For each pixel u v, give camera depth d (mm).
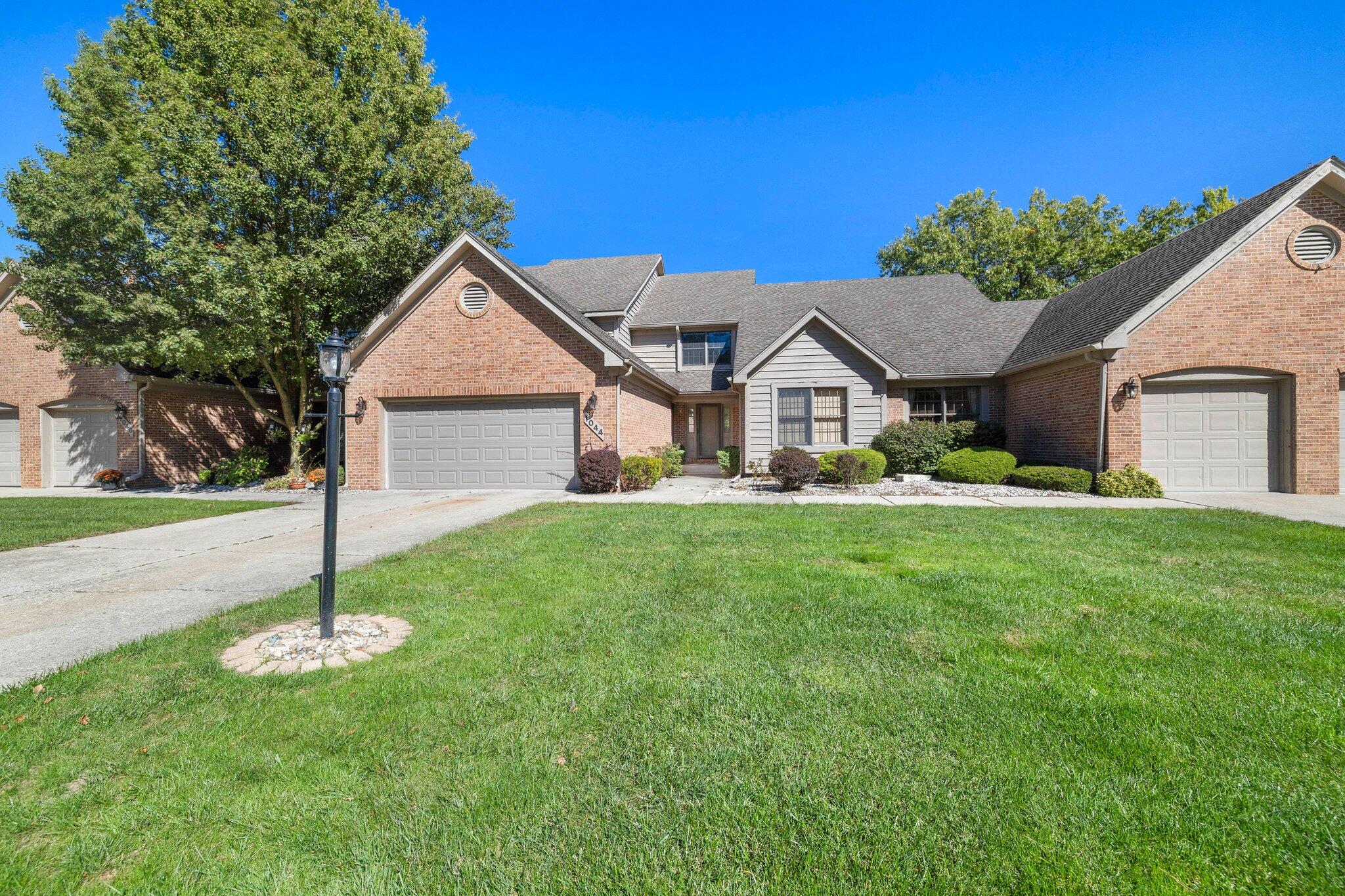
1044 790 2232
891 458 14352
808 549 6426
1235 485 11414
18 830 2096
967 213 31984
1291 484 11125
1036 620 4078
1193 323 11266
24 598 5074
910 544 6664
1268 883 1824
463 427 13969
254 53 13109
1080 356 12031
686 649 3643
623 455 13523
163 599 5043
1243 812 2111
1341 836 1984
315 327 14523
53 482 16281
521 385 13453
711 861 1911
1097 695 2971
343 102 14320
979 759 2434
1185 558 5871
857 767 2395
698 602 4562
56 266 12047
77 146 13406
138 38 13664
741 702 2939
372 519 9461
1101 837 1993
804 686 3113
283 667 3453
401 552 6668
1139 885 1810
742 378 15219
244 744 2623
